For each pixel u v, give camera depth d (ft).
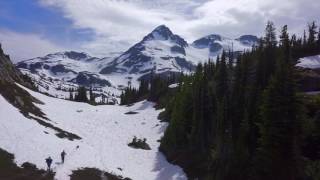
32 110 288.51
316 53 388.37
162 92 476.54
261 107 180.96
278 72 180.34
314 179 165.58
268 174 175.52
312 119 195.21
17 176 160.86
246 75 247.09
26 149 193.88
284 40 271.49
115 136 312.91
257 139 191.42
